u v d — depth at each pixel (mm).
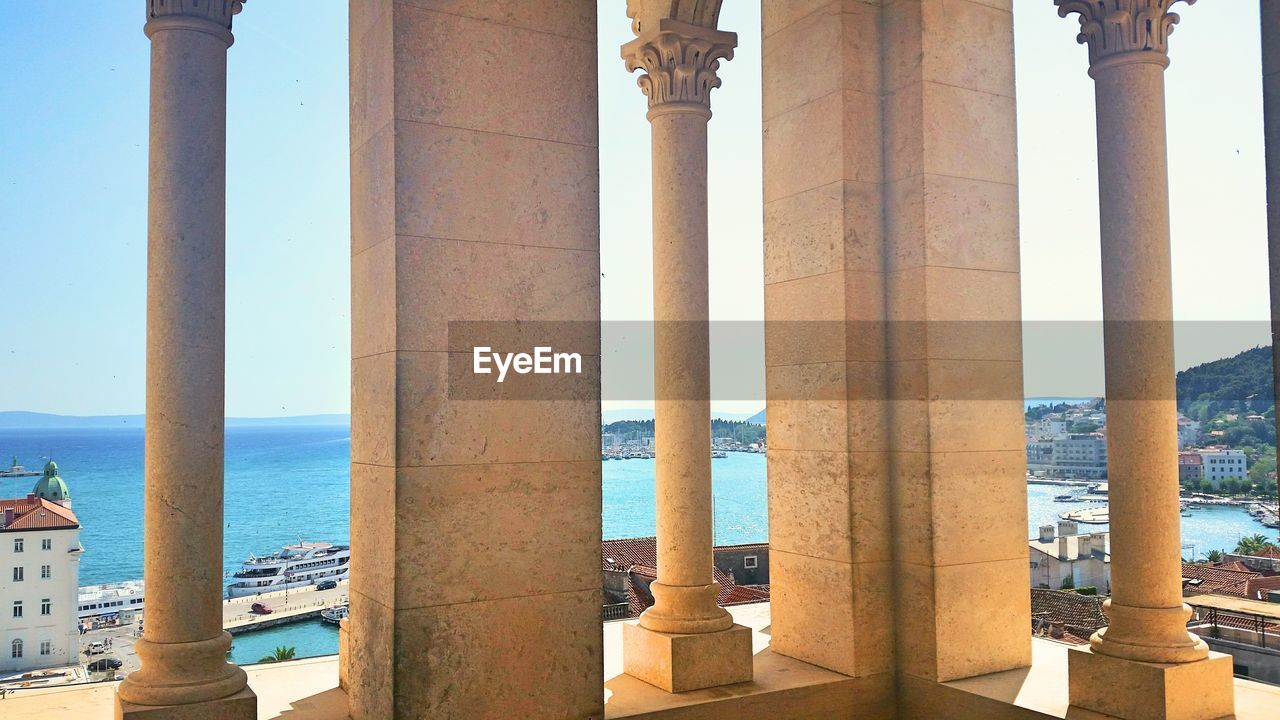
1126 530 14625
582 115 13969
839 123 17188
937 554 16391
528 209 13391
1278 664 18656
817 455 17609
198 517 12820
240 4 13680
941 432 16594
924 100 16734
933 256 16672
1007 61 17844
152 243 12922
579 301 13727
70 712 13805
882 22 17625
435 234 12648
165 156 12906
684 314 17266
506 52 13367
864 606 16812
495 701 12734
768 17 19000
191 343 12836
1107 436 15008
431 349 12539
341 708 14133
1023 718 14828
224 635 13133
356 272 13859
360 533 13398
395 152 12406
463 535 12625
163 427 12711
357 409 13680
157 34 13117
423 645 12250
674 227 17406
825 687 16375
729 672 16312
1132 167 14758
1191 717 13703
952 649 16422
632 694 15727
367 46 13492
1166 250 14727
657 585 17000
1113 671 14250
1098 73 15180
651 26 17766
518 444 13117
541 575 13211
